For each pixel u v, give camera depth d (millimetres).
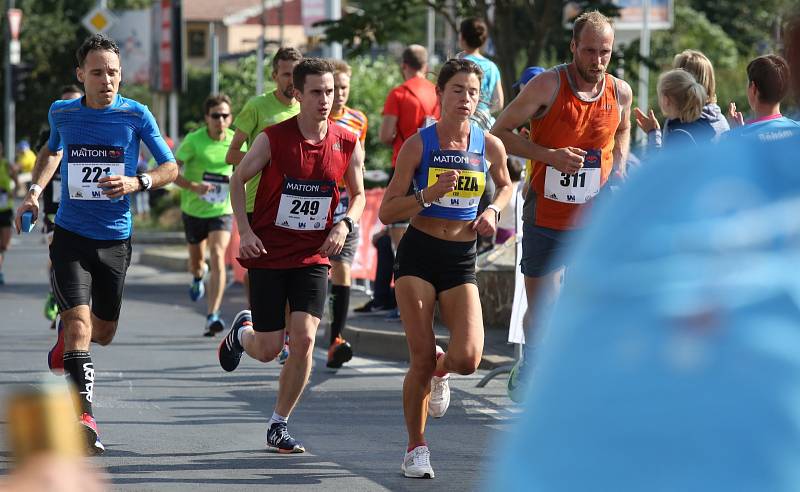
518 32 49750
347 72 24281
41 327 31125
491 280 28703
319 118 16250
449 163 15227
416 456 15328
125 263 17203
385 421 19125
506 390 21875
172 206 76625
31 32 156250
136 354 26125
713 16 143625
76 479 3395
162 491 14359
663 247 3217
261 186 16375
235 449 16859
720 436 3094
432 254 15102
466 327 15078
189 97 153000
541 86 17672
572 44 17781
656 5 92312
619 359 3211
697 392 3123
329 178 16391
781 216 3176
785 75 4059
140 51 112125
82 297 16578
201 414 19422
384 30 48406
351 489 14641
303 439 17594
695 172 3275
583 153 17500
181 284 44719
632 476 3145
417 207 14789
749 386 3094
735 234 3174
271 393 21484
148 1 174750
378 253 32469
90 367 16375
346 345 23844
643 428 3152
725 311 3143
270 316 16562
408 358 26141
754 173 3229
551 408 3281
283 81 22688
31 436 3375
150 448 16812
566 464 3219
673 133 18703
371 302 32750
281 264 16391
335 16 48719
